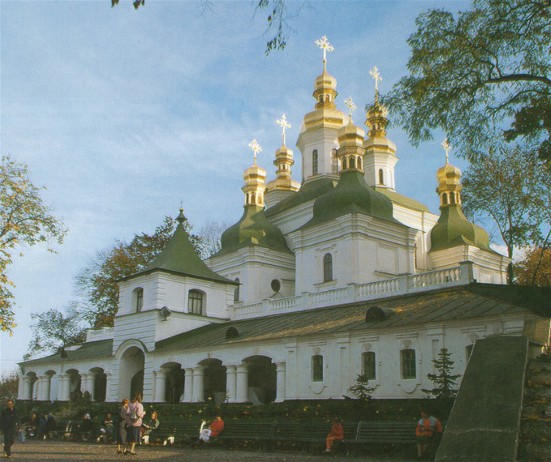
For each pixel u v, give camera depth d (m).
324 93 65.06
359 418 23.88
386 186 63.81
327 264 49.31
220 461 19.39
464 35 21.95
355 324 29.97
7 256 31.02
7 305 30.64
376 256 48.12
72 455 22.38
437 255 58.12
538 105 21.03
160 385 40.16
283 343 32.28
